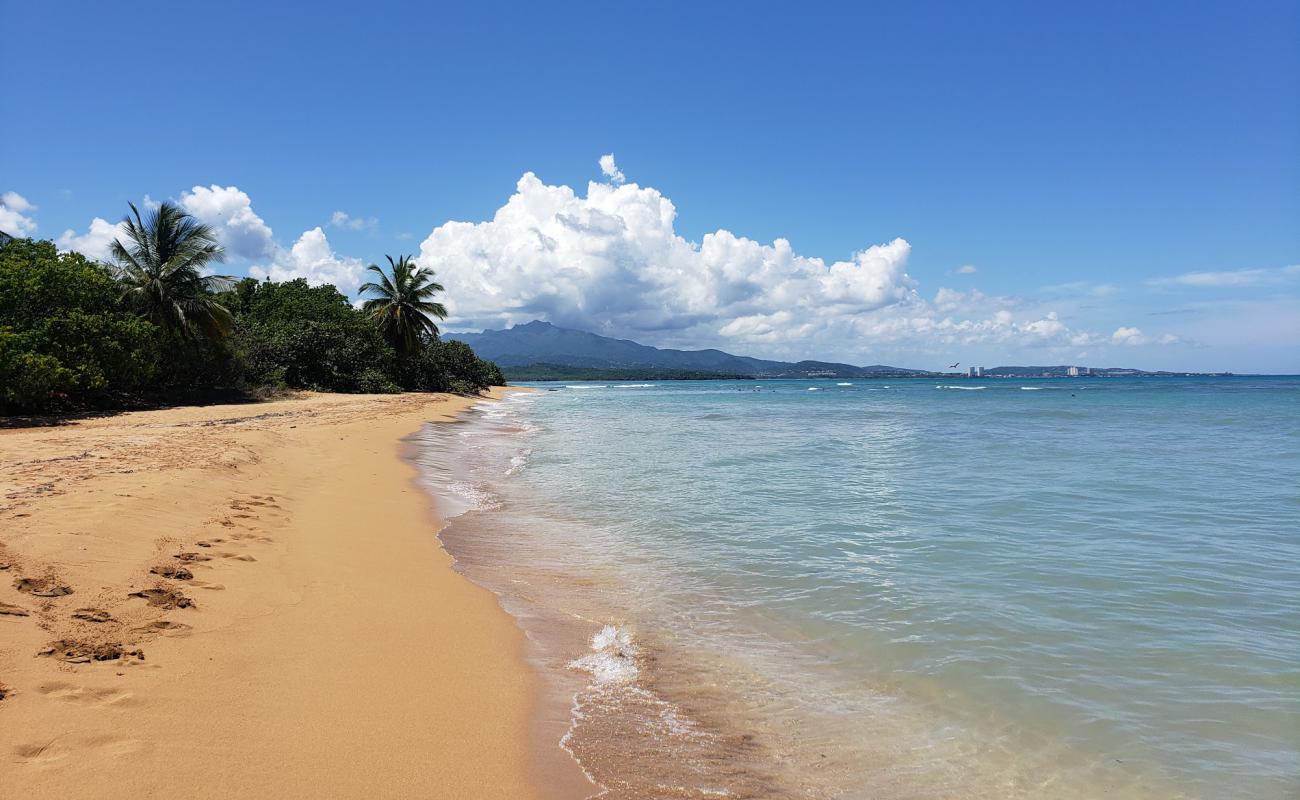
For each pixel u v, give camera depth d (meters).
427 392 55.81
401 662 4.85
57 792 2.87
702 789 3.61
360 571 6.93
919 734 4.27
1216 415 34.78
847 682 4.96
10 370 20.08
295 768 3.35
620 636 5.76
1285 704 4.58
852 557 8.16
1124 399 56.69
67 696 3.63
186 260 31.50
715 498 11.94
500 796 3.38
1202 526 9.73
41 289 24.08
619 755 3.91
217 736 3.53
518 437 23.48
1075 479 13.93
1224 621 6.05
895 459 17.27
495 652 5.26
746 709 4.55
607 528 9.66
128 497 7.91
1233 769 3.88
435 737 3.88
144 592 5.28
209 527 7.58
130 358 25.75
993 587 7.02
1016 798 3.64
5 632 4.18
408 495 11.67
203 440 14.42
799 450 19.39
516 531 9.48
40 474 9.34
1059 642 5.62
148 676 4.02
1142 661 5.26
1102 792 3.69
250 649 4.68
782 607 6.48
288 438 16.66
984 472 14.97
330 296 57.56
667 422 31.62
